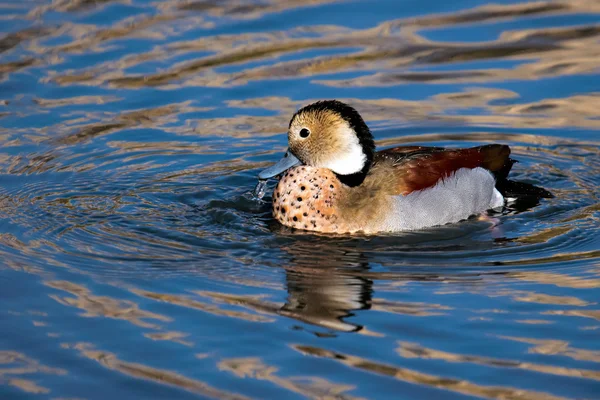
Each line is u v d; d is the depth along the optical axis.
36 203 12.87
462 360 8.77
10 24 18.12
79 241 11.70
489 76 16.73
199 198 13.27
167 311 9.80
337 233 12.18
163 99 15.96
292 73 16.80
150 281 10.55
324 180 12.31
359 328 9.40
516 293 10.14
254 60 17.12
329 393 8.28
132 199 13.13
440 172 12.52
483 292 10.19
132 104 15.84
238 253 11.45
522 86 16.42
